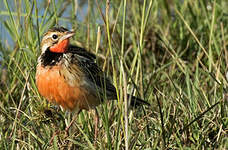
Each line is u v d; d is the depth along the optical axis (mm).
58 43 10836
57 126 10820
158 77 12820
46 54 10875
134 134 10141
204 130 10172
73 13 13812
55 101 10984
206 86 12664
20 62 12898
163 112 10914
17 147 10016
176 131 10195
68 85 10672
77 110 11125
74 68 10734
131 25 14922
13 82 12453
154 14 15578
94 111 11297
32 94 11797
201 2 14844
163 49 14398
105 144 10102
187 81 11039
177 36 14867
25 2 12039
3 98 12336
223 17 15086
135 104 11031
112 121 11031
